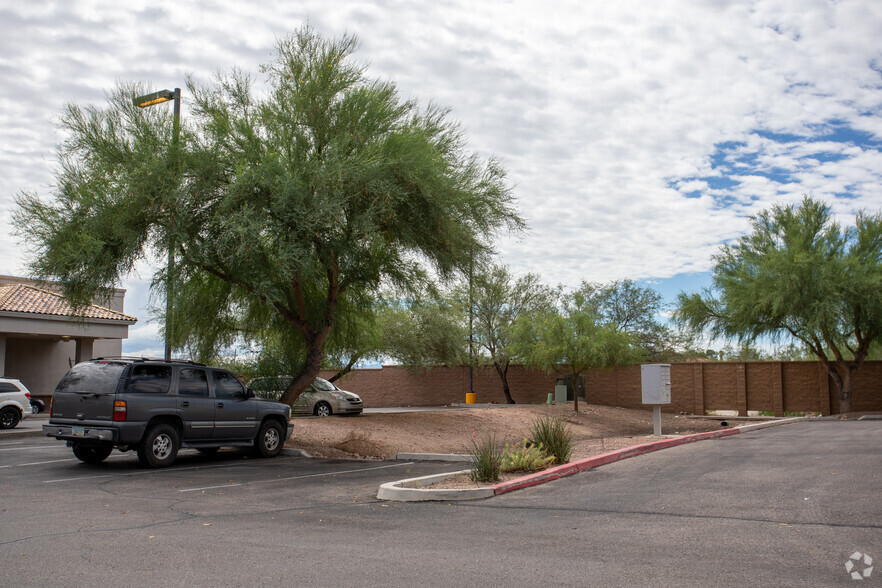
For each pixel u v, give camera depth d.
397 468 13.72
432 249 18.62
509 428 23.92
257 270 16.61
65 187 16.02
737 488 9.85
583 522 7.86
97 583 5.52
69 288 16.42
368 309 22.69
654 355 52.78
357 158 16.52
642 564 5.95
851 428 21.34
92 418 12.98
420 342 40.25
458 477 11.31
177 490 10.72
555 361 30.67
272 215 16.17
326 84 17.80
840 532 6.91
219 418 14.40
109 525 7.92
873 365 31.12
